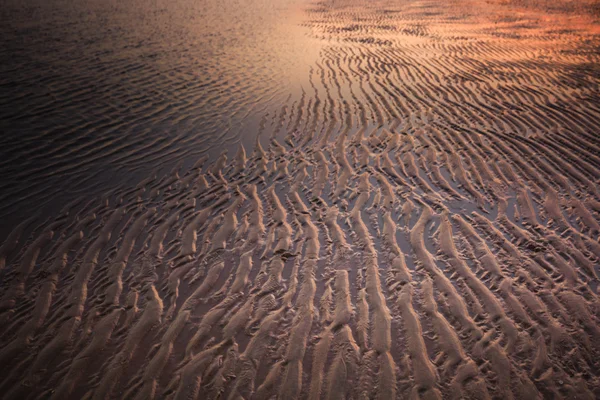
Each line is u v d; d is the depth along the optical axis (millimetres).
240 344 2441
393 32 11570
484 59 8438
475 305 2637
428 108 5996
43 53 8617
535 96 6262
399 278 2879
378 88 6957
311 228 3447
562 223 3395
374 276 2906
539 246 3129
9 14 12539
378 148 4855
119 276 2975
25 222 3568
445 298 2699
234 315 2637
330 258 3100
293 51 9711
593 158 4410
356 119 5734
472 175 4164
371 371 2260
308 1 18438
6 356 2359
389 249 3166
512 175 4129
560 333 2420
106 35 10547
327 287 2828
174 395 2158
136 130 5438
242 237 3377
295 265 3043
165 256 3182
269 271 2994
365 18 13914
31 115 5664
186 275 2984
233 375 2260
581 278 2822
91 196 3977
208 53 9383
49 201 3875
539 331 2439
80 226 3533
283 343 2438
